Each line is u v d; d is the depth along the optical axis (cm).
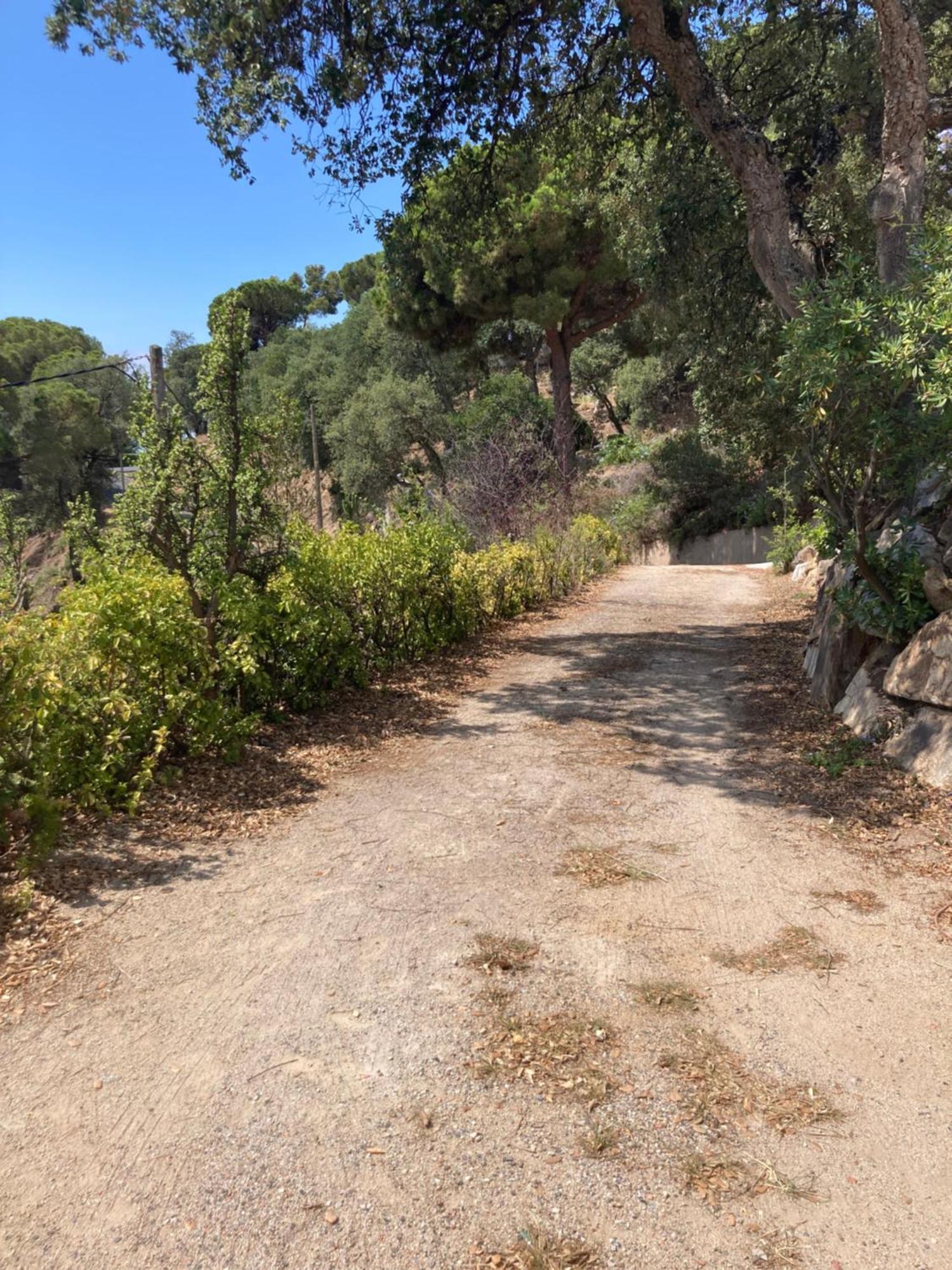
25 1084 266
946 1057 274
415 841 458
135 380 655
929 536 600
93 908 380
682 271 1079
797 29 979
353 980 323
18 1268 200
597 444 4094
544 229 2281
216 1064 274
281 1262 201
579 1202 218
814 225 1045
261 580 690
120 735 486
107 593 527
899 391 516
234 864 429
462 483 1822
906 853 425
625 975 325
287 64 881
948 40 991
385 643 880
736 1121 248
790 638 1039
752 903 382
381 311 2817
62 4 834
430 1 868
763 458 1467
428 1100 257
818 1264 199
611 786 542
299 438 701
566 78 1034
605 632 1133
